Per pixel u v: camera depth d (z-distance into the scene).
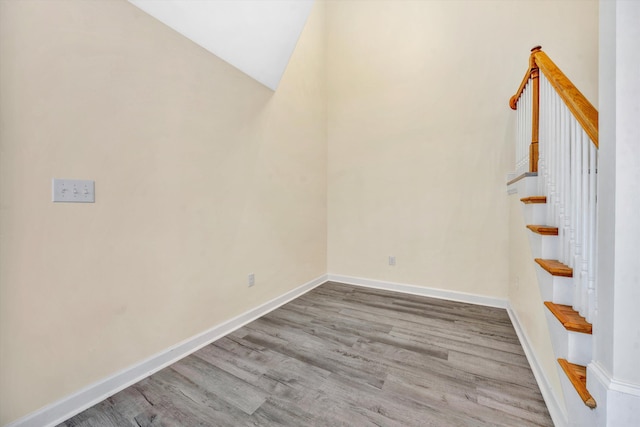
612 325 0.86
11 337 1.13
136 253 1.55
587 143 1.13
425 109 2.99
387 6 3.19
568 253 1.32
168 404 1.36
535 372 1.57
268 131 2.55
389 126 3.19
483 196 2.72
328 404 1.36
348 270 3.49
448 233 2.88
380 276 3.27
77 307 1.32
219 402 1.37
